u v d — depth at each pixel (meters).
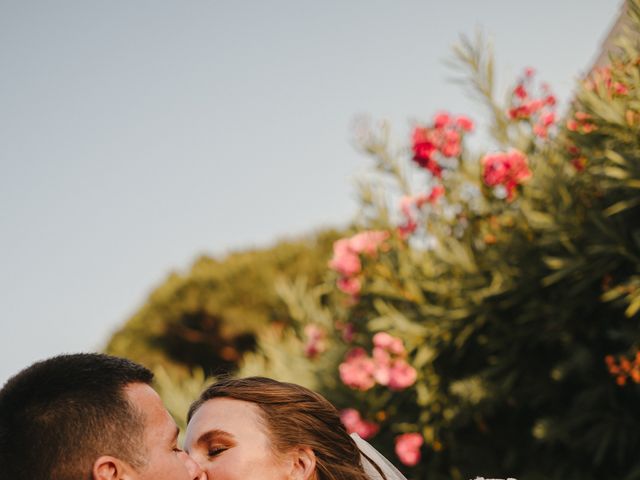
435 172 4.84
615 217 4.15
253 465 2.05
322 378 5.89
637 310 4.13
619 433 4.20
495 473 4.84
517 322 4.64
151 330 12.88
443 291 4.98
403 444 4.93
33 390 1.65
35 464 1.59
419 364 4.96
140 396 1.72
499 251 4.64
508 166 4.48
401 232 5.16
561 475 4.48
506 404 4.88
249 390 2.17
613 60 4.01
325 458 2.19
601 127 3.97
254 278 12.15
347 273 5.28
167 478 1.69
